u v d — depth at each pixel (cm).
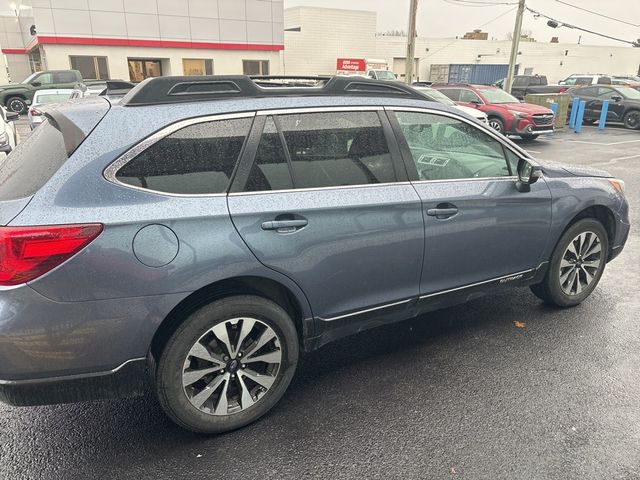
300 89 273
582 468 238
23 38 3172
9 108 2027
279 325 264
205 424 255
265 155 254
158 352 240
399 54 4266
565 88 2378
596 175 398
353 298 285
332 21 3519
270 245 247
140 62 2455
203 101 246
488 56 4547
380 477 233
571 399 289
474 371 319
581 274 400
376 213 279
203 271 233
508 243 340
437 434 261
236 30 2580
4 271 203
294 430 265
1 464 242
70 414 279
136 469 239
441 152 315
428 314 402
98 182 219
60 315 211
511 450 249
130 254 218
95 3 2253
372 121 289
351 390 300
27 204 210
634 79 3117
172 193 232
